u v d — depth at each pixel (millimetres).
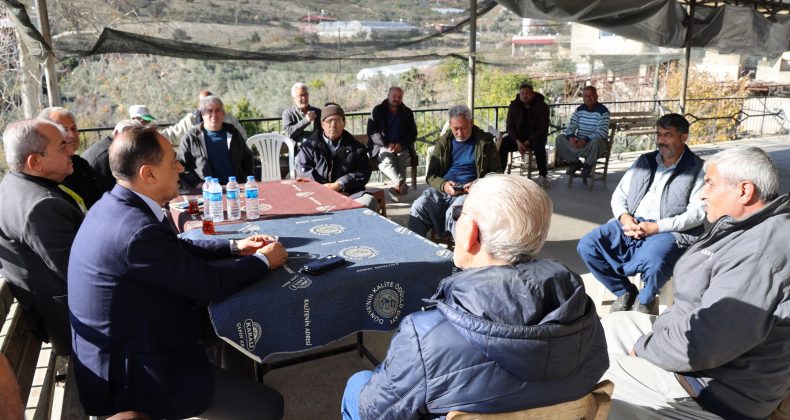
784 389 1671
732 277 1633
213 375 1847
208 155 4336
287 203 3209
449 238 4164
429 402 1172
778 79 22500
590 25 7891
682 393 1827
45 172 2322
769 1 9773
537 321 1126
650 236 3156
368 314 2025
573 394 1199
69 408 2328
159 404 1747
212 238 2496
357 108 13195
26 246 2160
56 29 5004
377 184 7332
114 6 5121
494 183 1271
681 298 1882
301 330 1916
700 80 19906
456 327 1140
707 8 9500
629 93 19672
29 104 5449
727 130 14344
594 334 1193
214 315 1790
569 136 7188
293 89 6152
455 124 4293
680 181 3178
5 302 2059
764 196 1778
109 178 3705
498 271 1186
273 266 2045
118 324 1720
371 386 1284
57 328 2232
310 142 4520
